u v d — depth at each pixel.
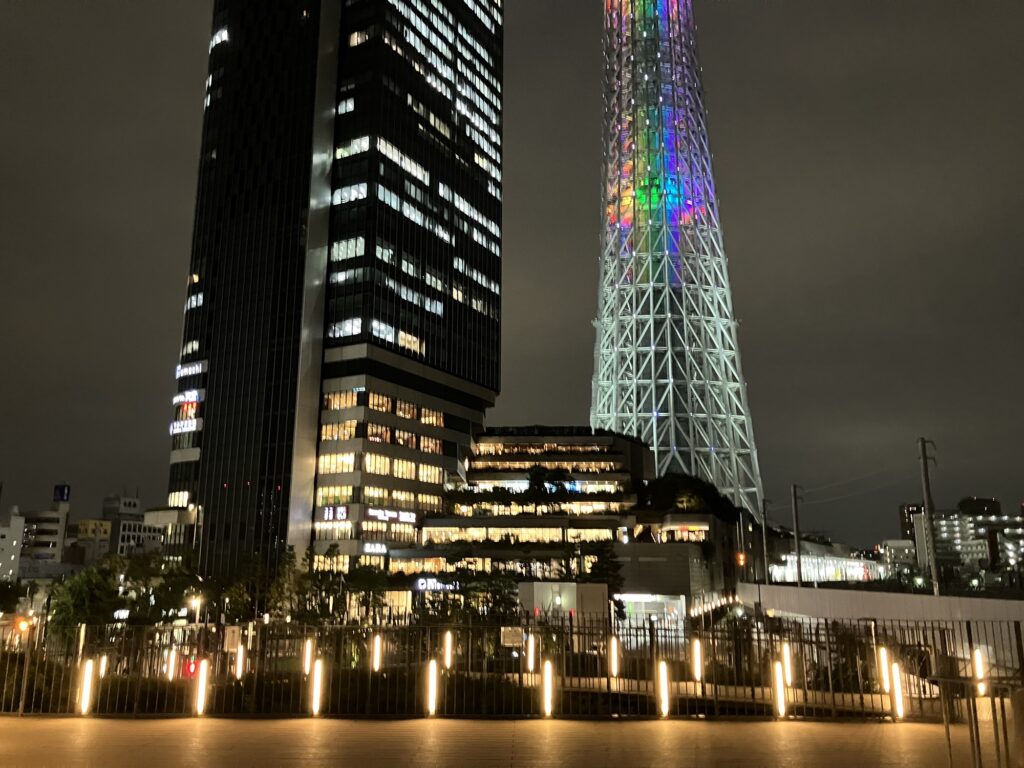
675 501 155.00
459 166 194.00
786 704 26.98
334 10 175.25
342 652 34.09
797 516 88.19
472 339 189.88
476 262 196.12
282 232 165.88
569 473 161.25
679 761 20.14
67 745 21.73
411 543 155.38
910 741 22.53
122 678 30.91
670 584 125.06
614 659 30.97
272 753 20.88
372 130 166.88
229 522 155.75
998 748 17.73
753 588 103.88
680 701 33.19
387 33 174.25
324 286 163.88
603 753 20.98
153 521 165.38
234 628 33.84
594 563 113.06
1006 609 37.00
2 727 24.30
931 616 44.72
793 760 20.25
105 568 98.75
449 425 175.88
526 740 22.50
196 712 26.44
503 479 169.88
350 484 151.25
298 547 149.25
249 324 165.00
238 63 181.62
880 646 28.42
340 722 25.20
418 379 169.62
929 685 30.94
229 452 160.12
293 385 156.38
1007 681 17.81
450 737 22.89
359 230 163.00
